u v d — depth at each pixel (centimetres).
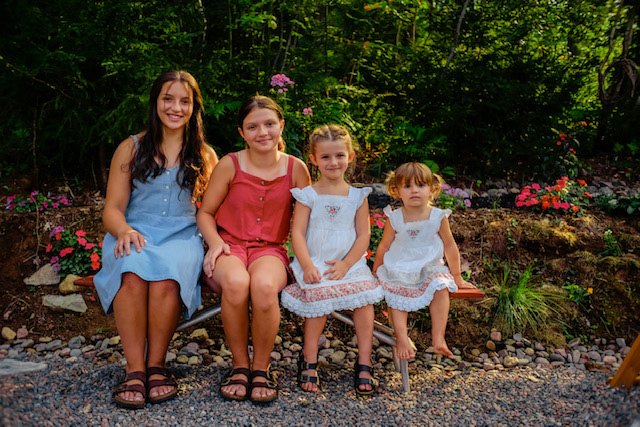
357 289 259
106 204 267
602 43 562
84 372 274
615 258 368
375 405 247
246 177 275
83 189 411
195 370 281
